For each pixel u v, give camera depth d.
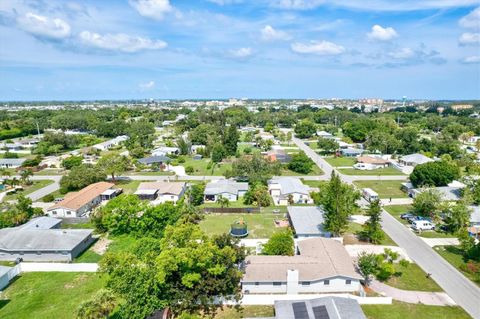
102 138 163.75
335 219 49.06
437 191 61.53
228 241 38.53
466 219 53.28
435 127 182.00
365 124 151.00
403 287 39.38
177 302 34.62
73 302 36.97
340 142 139.25
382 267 40.12
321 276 37.69
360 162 103.12
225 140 122.19
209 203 71.12
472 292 38.38
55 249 46.34
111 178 92.12
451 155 112.31
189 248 34.41
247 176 85.25
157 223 53.19
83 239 49.53
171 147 129.75
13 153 117.69
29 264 43.94
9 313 35.25
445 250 48.88
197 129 149.38
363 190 76.50
